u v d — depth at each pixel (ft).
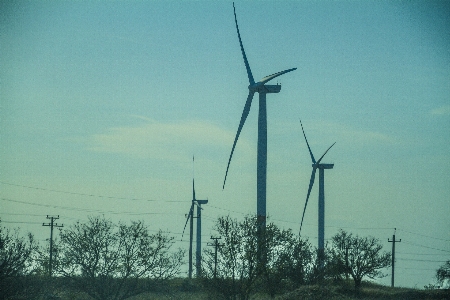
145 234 177.47
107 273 173.37
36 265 152.87
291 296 193.16
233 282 176.35
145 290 178.91
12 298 138.82
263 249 177.78
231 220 179.52
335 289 231.50
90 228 174.09
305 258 221.05
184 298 198.18
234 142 233.55
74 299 175.01
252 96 232.12
